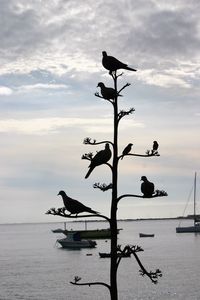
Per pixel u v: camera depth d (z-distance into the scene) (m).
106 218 9.11
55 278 74.00
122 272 77.00
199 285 61.84
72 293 57.69
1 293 59.59
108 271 83.69
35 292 59.88
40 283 68.12
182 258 105.56
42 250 144.50
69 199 8.93
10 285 66.62
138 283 64.25
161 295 55.44
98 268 88.75
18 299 54.91
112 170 9.22
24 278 74.62
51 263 100.94
